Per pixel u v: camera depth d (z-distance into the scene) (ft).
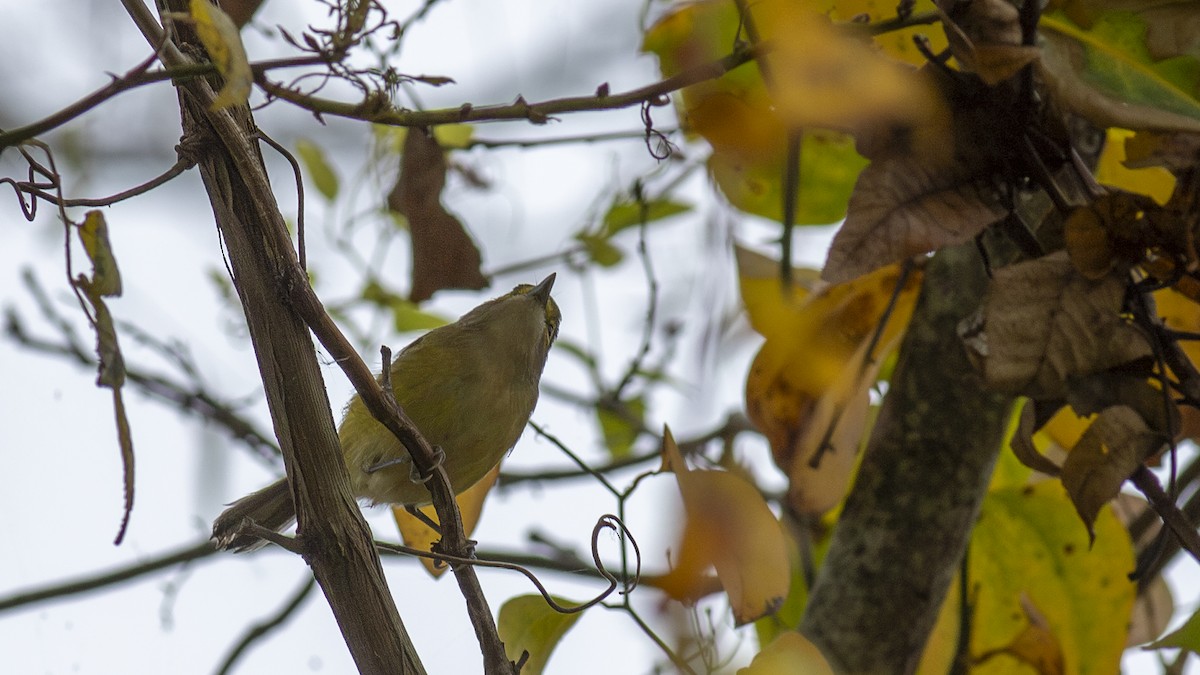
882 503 23.06
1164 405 16.55
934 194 16.67
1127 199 16.16
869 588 22.80
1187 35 16.22
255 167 15.80
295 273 15.70
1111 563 23.99
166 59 15.52
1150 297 17.35
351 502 15.96
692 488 20.13
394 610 15.92
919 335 23.11
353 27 16.48
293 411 15.74
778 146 22.41
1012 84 16.53
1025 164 16.85
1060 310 16.42
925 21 17.58
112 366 17.03
